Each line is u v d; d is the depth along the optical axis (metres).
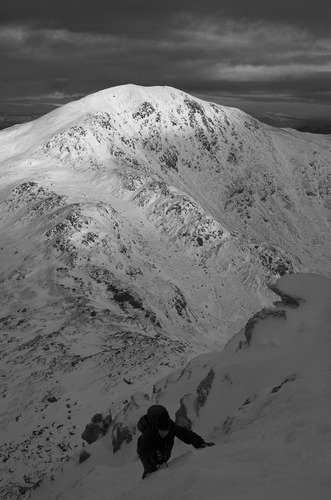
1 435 31.70
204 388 14.29
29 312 87.38
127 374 36.38
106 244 120.75
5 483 24.62
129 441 17.23
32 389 39.00
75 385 37.12
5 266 113.00
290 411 8.36
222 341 110.75
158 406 6.93
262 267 143.25
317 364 11.35
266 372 13.45
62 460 25.89
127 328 73.56
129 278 115.50
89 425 21.05
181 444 13.26
